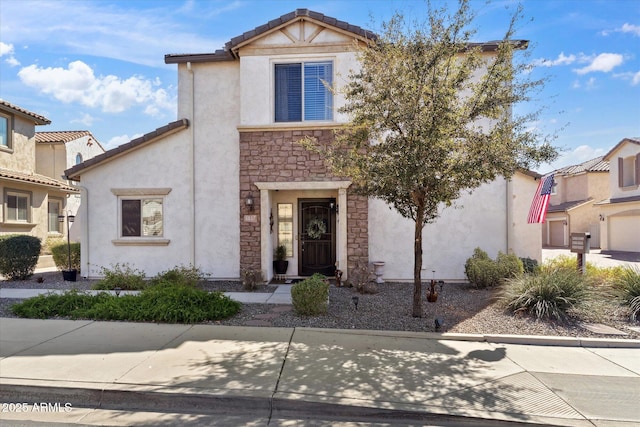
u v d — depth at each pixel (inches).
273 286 420.5
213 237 452.1
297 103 429.4
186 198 454.3
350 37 415.5
